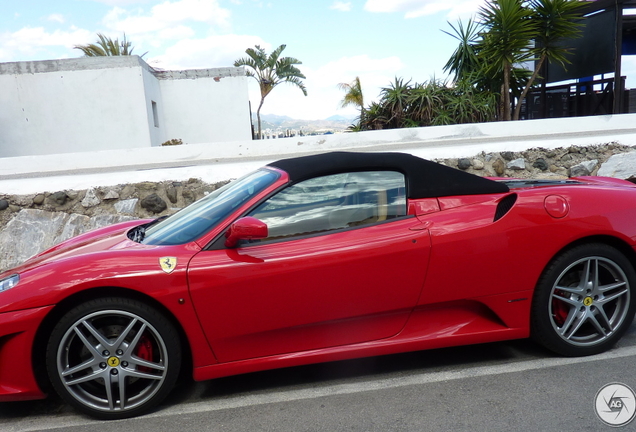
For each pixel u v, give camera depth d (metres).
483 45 14.02
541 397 2.54
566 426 2.27
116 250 2.74
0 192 5.69
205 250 2.66
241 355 2.67
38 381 2.57
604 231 2.89
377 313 2.77
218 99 18.09
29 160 8.72
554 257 2.91
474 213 2.85
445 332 2.85
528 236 2.84
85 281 2.49
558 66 15.84
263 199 2.78
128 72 15.16
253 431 2.38
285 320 2.66
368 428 2.34
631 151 6.79
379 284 2.72
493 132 9.38
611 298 2.95
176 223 3.06
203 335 2.60
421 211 2.85
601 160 6.76
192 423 2.50
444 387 2.71
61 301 2.50
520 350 3.15
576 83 15.30
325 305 2.68
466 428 2.29
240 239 2.70
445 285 2.79
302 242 2.71
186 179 6.06
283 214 2.77
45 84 14.95
